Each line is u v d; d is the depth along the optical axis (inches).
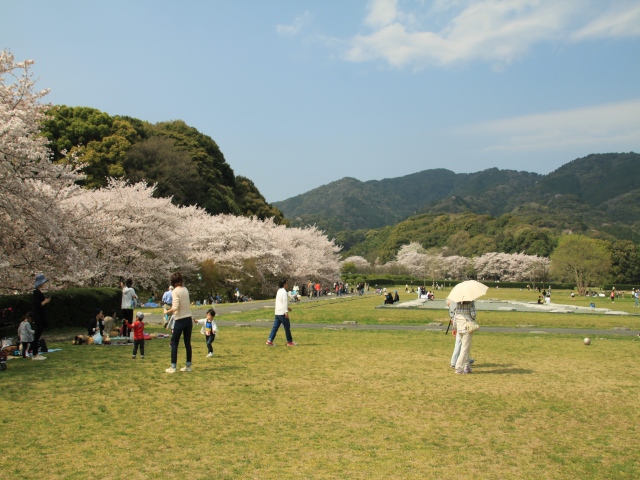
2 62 753.6
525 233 5787.4
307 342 673.0
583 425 305.6
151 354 555.2
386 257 7086.6
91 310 828.6
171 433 283.9
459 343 474.6
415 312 1248.8
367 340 697.6
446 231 6983.3
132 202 1409.9
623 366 498.3
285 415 319.3
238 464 241.4
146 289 1545.3
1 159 685.9
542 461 249.3
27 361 505.0
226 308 1418.6
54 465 238.4
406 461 247.0
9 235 789.2
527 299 2421.3
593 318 1134.4
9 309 639.8
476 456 254.5
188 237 1749.5
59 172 791.7
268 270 2240.4
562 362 520.4
